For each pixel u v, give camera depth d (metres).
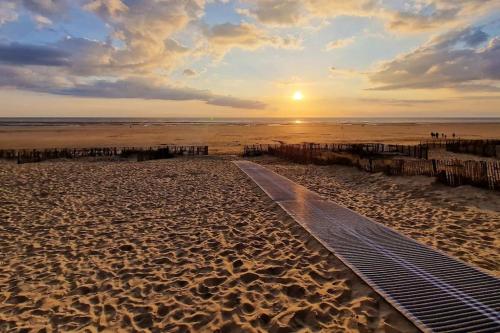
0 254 6.30
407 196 10.64
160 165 20.92
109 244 6.81
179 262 5.87
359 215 8.34
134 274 5.42
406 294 4.40
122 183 14.02
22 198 11.03
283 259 5.84
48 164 21.72
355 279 4.93
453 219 7.96
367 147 27.86
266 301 4.46
